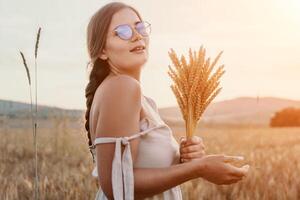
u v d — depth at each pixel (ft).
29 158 41.63
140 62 8.77
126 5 8.90
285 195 24.70
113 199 8.37
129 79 8.27
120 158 8.13
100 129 8.21
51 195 23.93
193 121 9.22
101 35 8.78
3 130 47.67
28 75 13.16
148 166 8.63
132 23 8.79
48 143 42.01
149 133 8.66
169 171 8.32
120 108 8.14
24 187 25.57
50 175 27.55
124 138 8.13
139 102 8.31
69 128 41.29
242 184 25.81
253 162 36.14
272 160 35.53
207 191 24.40
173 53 9.13
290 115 244.01
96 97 8.52
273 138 61.67
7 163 37.96
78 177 26.02
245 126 81.41
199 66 9.09
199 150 9.16
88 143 9.30
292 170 29.48
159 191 8.41
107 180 8.20
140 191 8.38
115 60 8.77
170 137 8.92
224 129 80.02
